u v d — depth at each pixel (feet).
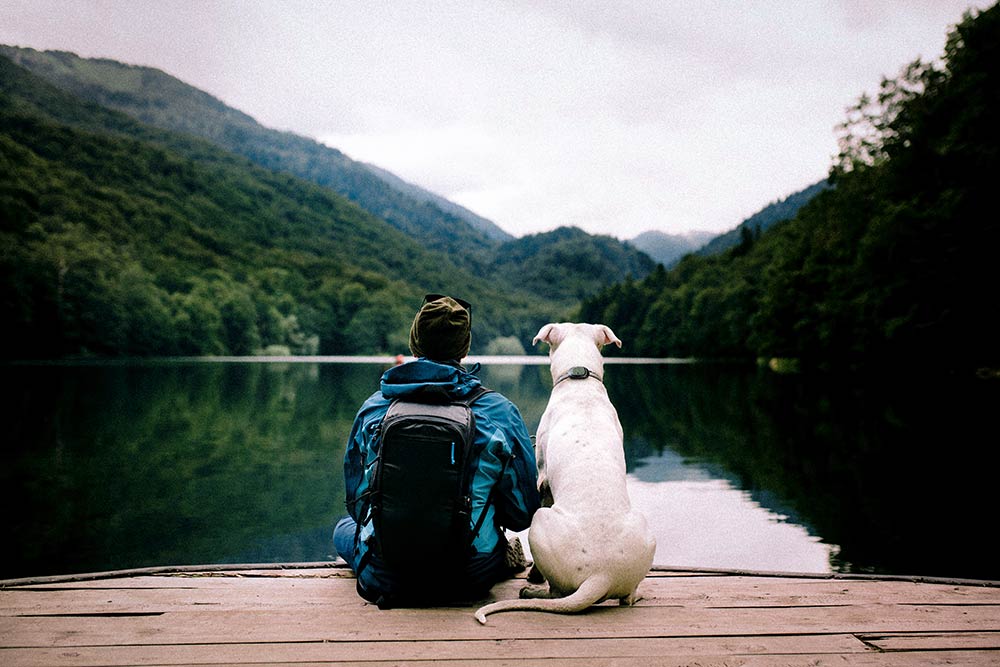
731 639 6.96
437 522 6.94
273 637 6.83
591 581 7.29
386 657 6.34
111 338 200.03
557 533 7.47
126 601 8.05
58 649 6.49
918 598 8.54
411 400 7.54
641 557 7.44
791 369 129.59
